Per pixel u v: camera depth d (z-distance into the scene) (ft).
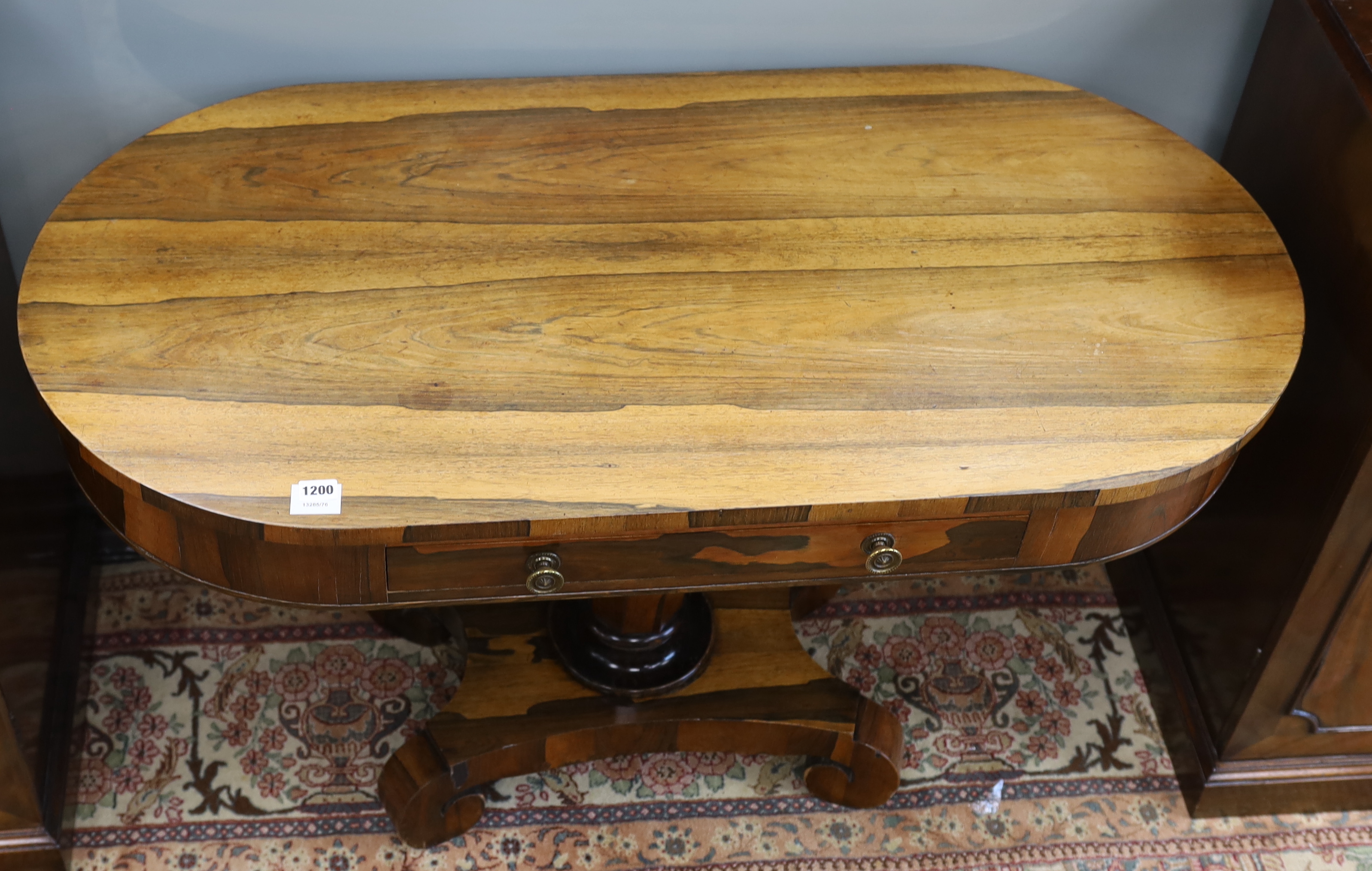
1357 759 5.17
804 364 3.83
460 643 5.40
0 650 4.45
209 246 4.06
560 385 3.73
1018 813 5.23
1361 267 4.17
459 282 4.01
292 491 3.42
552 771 5.29
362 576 3.65
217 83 4.88
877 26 5.01
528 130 4.57
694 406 3.70
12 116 4.84
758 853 5.07
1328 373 4.39
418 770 4.78
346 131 4.51
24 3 4.53
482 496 3.45
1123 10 5.06
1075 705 5.58
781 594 5.40
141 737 5.25
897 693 5.57
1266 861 5.16
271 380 3.68
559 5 4.79
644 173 4.43
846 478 3.54
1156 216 4.37
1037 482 3.56
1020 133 4.68
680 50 4.99
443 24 4.80
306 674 5.48
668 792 5.24
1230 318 4.03
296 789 5.16
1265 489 4.82
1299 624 4.63
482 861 5.01
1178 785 5.37
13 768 4.52
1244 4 5.07
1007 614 5.86
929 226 4.29
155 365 3.69
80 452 3.56
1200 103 5.42
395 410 3.63
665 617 5.09
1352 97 4.22
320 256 4.05
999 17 5.04
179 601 5.65
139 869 4.90
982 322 3.98
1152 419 3.73
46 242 4.02
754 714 5.02
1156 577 5.72
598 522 3.47
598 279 4.05
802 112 4.72
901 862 5.07
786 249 4.19
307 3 4.68
